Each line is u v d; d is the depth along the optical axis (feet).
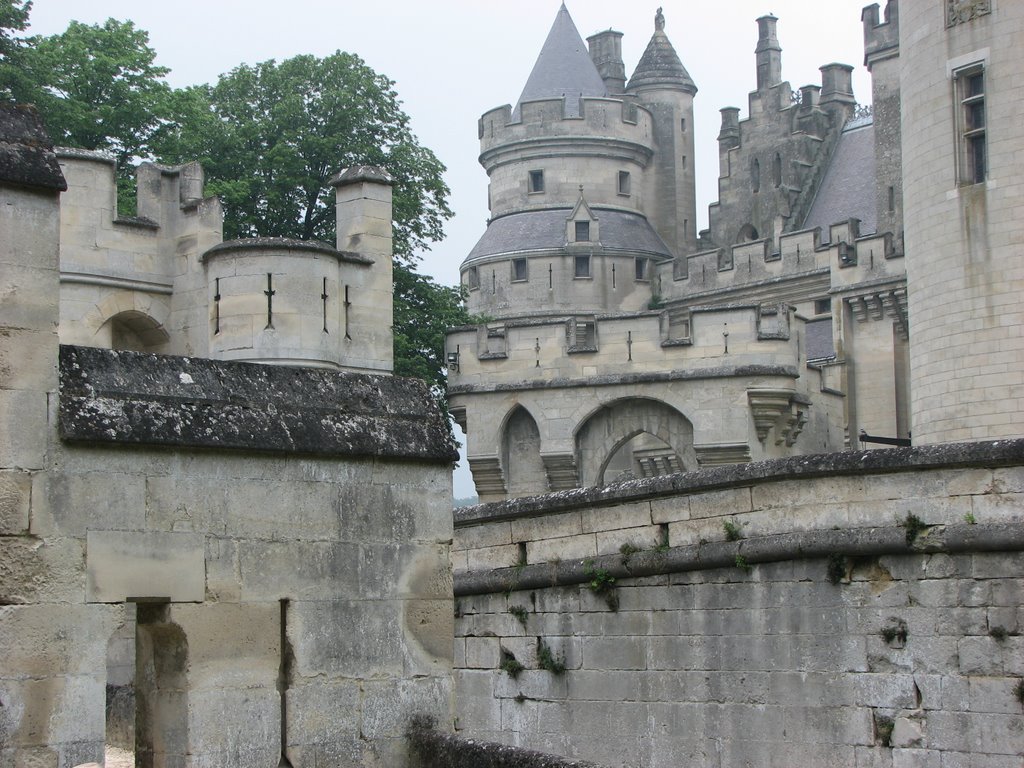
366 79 165.37
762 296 220.23
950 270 111.34
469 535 74.18
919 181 114.52
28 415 38.04
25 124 38.99
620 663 67.10
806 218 255.70
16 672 37.47
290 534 42.42
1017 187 107.76
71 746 38.09
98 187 114.11
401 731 44.11
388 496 44.50
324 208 160.86
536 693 70.69
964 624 56.39
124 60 154.81
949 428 111.24
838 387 193.57
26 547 37.81
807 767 60.08
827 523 59.82
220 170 158.40
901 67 117.91
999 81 108.47
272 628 41.91
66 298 112.27
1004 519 55.62
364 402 44.70
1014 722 54.95
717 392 149.79
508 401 155.84
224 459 41.27
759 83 268.21
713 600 63.62
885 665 58.29
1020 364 107.65
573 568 68.90
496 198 238.68
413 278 165.07
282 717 42.11
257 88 164.96
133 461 39.63
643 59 263.90
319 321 111.86
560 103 234.79
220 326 111.45
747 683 62.23
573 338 155.12
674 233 257.96
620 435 154.20
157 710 41.09
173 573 40.14
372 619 43.86
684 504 64.85
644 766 65.87
